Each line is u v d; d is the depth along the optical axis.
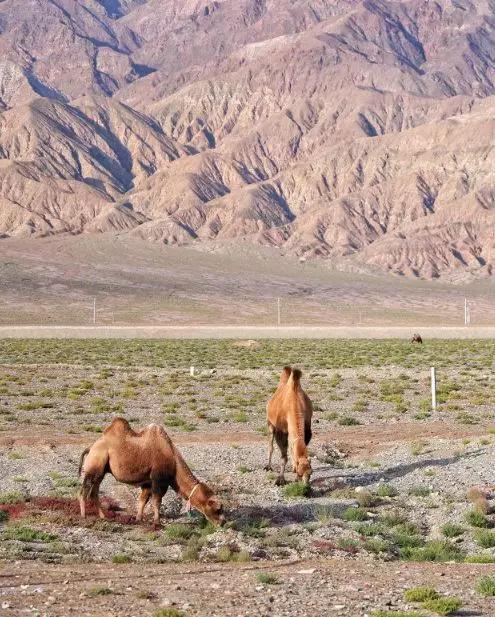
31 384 49.94
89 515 18.38
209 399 41.84
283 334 126.44
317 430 31.50
